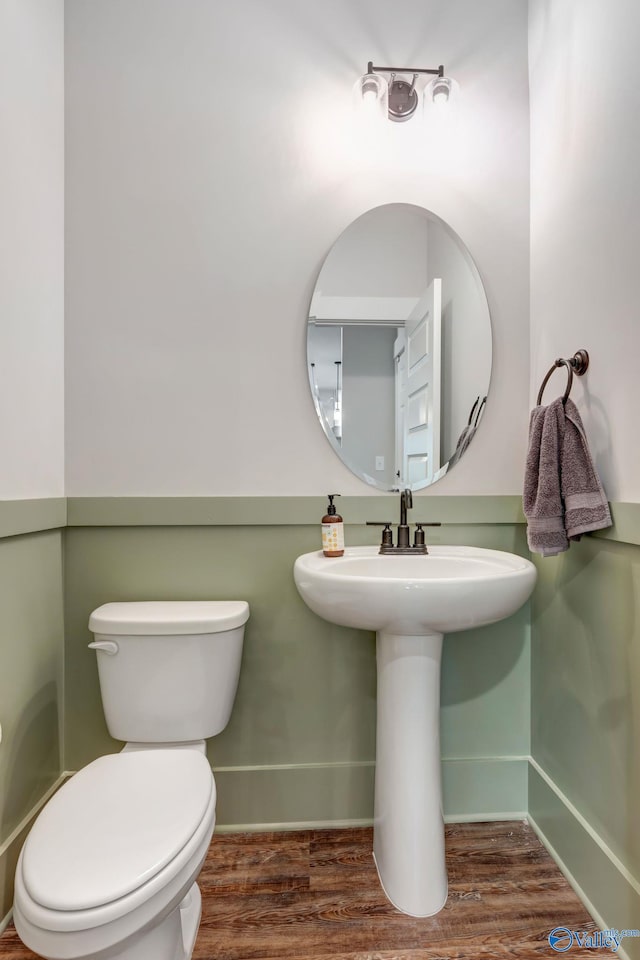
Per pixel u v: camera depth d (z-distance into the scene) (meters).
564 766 1.35
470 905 1.21
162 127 1.47
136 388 1.47
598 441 1.22
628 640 1.10
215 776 1.48
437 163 1.54
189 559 1.48
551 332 1.44
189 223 1.47
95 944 0.74
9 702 1.18
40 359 1.32
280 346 1.50
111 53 1.45
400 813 1.21
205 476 1.49
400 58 1.52
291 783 1.49
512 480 1.56
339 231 1.51
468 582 1.04
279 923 1.16
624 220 1.12
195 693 1.28
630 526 1.08
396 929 1.15
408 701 1.22
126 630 1.26
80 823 0.88
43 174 1.34
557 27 1.38
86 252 1.45
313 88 1.50
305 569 1.19
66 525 1.44
